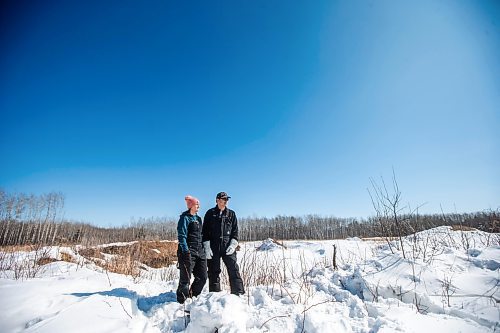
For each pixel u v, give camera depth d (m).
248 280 5.70
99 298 4.07
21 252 8.51
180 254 4.43
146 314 4.04
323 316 3.64
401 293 4.32
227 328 3.20
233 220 5.00
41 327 3.25
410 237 7.49
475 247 5.89
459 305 3.85
